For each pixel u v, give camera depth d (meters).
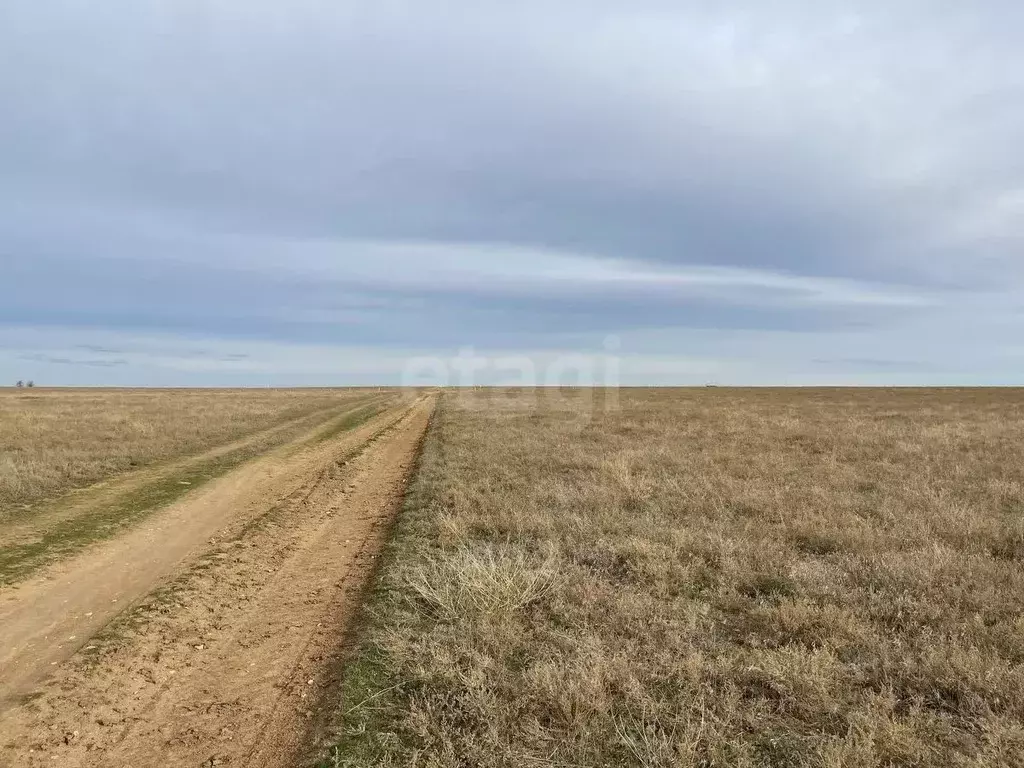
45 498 11.48
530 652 4.95
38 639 5.66
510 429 24.03
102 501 11.35
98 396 52.25
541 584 6.27
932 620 5.49
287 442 21.23
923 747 3.64
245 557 8.39
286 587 7.31
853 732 3.77
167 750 4.00
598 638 5.05
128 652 5.41
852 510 9.78
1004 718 3.84
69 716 4.39
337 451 19.58
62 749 4.01
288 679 4.98
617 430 23.47
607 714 4.01
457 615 5.62
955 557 7.07
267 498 12.29
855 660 4.79
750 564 7.18
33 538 8.89
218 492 12.58
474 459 15.82
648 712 4.03
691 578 6.79
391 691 4.49
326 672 5.06
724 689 4.29
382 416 34.69
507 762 3.58
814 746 3.70
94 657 5.26
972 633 5.16
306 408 38.41
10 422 22.98
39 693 4.68
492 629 5.20
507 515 9.42
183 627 6.03
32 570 7.54
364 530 10.02
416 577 6.70
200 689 4.84
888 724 3.75
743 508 10.12
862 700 4.17
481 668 4.57
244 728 4.26
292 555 8.66
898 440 18.47
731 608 6.02
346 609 6.47
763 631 5.44
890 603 5.86
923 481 11.74
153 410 31.77
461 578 6.02
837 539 8.04
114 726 4.30
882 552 7.50
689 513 9.73
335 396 60.22
